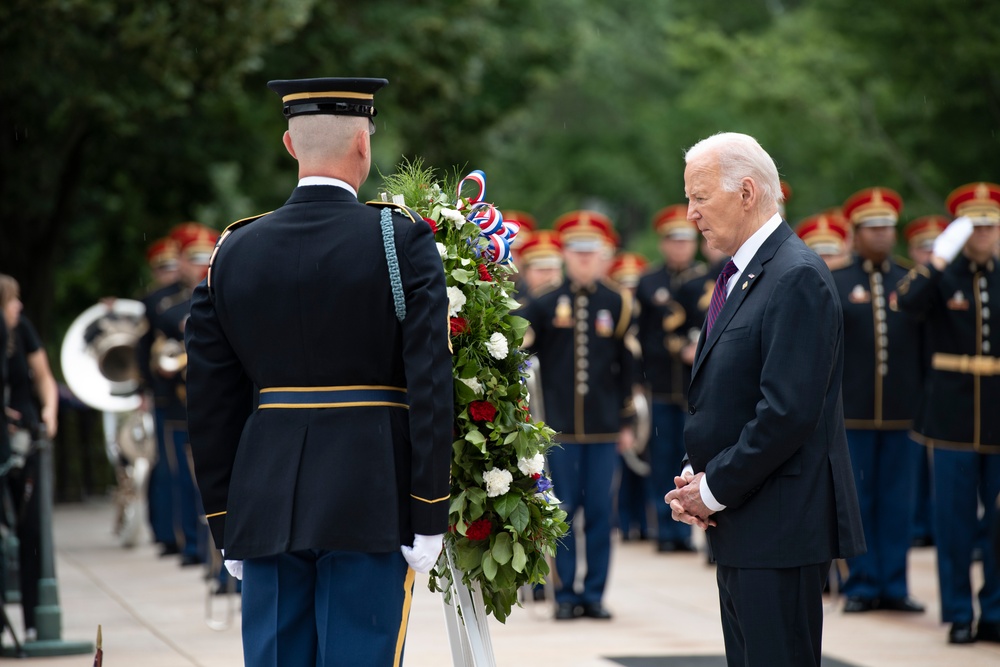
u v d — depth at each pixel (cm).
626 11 9312
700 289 2550
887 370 1930
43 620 1661
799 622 930
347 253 867
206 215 4272
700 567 2408
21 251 3472
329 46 3675
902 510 1927
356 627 854
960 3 4000
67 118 3141
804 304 913
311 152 898
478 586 1034
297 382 875
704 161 966
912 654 1614
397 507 859
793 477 924
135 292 4197
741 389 940
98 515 3312
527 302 2031
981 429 1703
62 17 2630
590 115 9581
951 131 4344
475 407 1002
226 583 2033
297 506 852
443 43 3816
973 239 1723
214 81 2925
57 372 4488
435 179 1115
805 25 5297
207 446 905
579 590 1969
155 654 1650
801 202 5684
